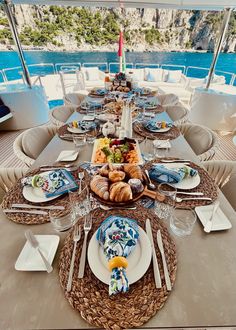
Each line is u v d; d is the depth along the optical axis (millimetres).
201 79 5809
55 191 934
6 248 715
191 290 584
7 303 557
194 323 517
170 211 864
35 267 639
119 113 1881
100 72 6199
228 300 565
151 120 1954
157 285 589
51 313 536
